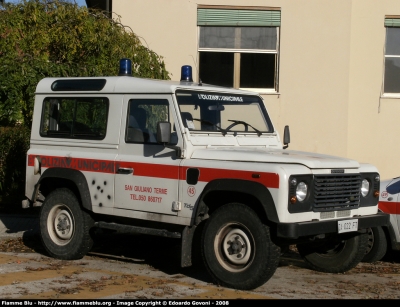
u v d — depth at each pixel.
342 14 13.17
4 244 9.27
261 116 8.02
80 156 7.91
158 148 7.22
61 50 11.55
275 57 13.47
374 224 7.05
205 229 6.79
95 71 11.07
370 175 7.19
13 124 11.88
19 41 11.46
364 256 8.37
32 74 10.58
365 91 13.74
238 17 13.34
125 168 7.45
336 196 6.68
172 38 13.24
